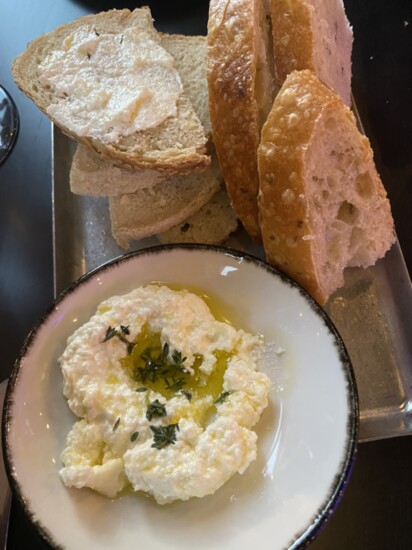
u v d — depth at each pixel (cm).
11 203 38
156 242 35
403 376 30
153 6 43
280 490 25
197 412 26
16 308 34
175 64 35
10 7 46
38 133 41
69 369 27
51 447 27
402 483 27
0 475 28
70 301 29
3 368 32
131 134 32
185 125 33
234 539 24
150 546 24
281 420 27
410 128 38
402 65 41
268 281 29
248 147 29
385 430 28
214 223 34
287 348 28
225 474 24
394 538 26
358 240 31
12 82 43
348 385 26
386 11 43
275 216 27
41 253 36
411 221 35
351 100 38
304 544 23
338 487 24
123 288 30
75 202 37
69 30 37
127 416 26
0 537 27
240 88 28
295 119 26
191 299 29
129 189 34
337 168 28
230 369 27
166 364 28
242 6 28
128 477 25
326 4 32
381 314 32
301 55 28
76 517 25
